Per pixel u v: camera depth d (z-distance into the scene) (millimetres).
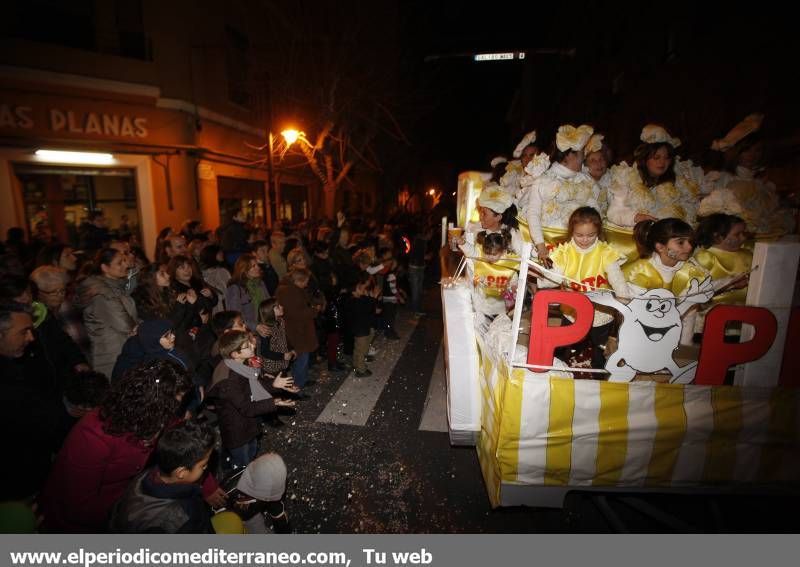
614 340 2793
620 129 13648
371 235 10148
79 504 2094
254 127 13938
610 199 3545
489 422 2617
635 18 12359
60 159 8398
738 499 3012
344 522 3162
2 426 2295
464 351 2949
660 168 3396
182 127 10219
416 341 7387
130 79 9164
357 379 5750
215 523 2408
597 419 2287
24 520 1989
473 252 3436
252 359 3449
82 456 2094
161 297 3828
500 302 3441
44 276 3354
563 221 3371
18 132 7922
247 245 7801
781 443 2314
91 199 9086
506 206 3186
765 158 6035
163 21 9602
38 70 7938
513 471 2326
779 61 6402
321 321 6262
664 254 2770
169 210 10102
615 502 3383
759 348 2227
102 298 3619
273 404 3291
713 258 2922
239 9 12664
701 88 8641
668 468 2322
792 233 3340
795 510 3221
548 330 2225
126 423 2104
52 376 3043
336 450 4113
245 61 13250
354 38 14031
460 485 3613
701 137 8422
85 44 8656
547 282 3002
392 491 3529
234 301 4852
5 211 7887
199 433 1922
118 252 3752
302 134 13945
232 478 3311
